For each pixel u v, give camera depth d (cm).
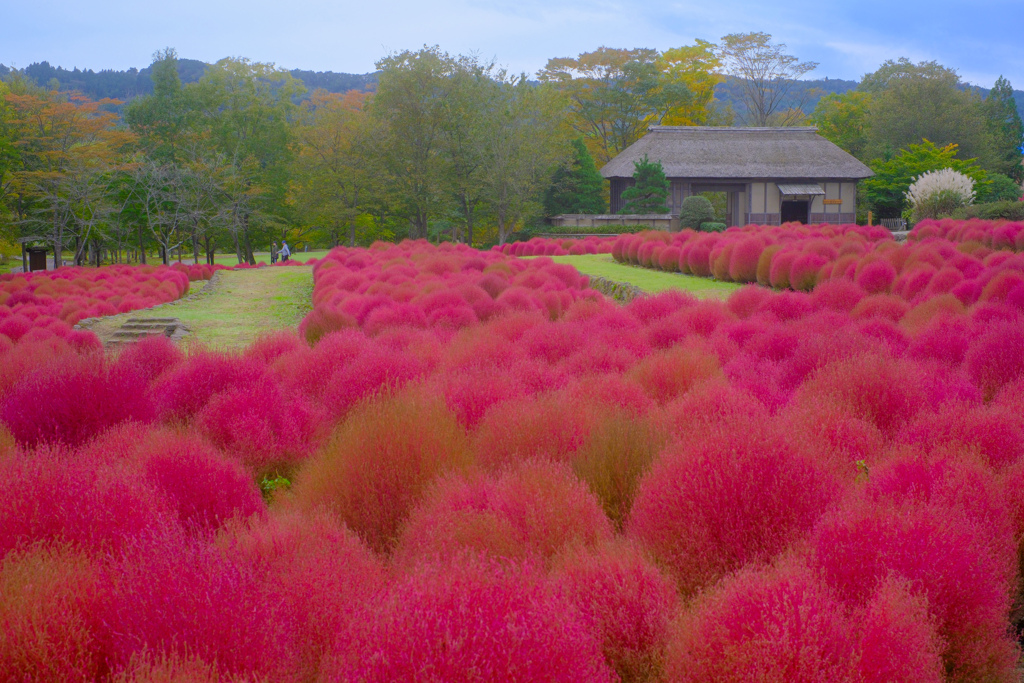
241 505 436
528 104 5634
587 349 873
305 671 279
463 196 5881
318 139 5525
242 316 1939
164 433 520
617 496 446
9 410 587
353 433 477
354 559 334
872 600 276
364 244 6488
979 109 7825
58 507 354
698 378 709
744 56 8444
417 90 5556
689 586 336
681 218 4938
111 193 4628
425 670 231
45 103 4388
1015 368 710
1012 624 354
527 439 491
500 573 281
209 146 5841
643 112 7938
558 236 5256
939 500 371
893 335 966
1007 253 1650
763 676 243
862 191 6178
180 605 269
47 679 253
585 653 254
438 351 880
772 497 342
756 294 1371
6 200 4531
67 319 1973
